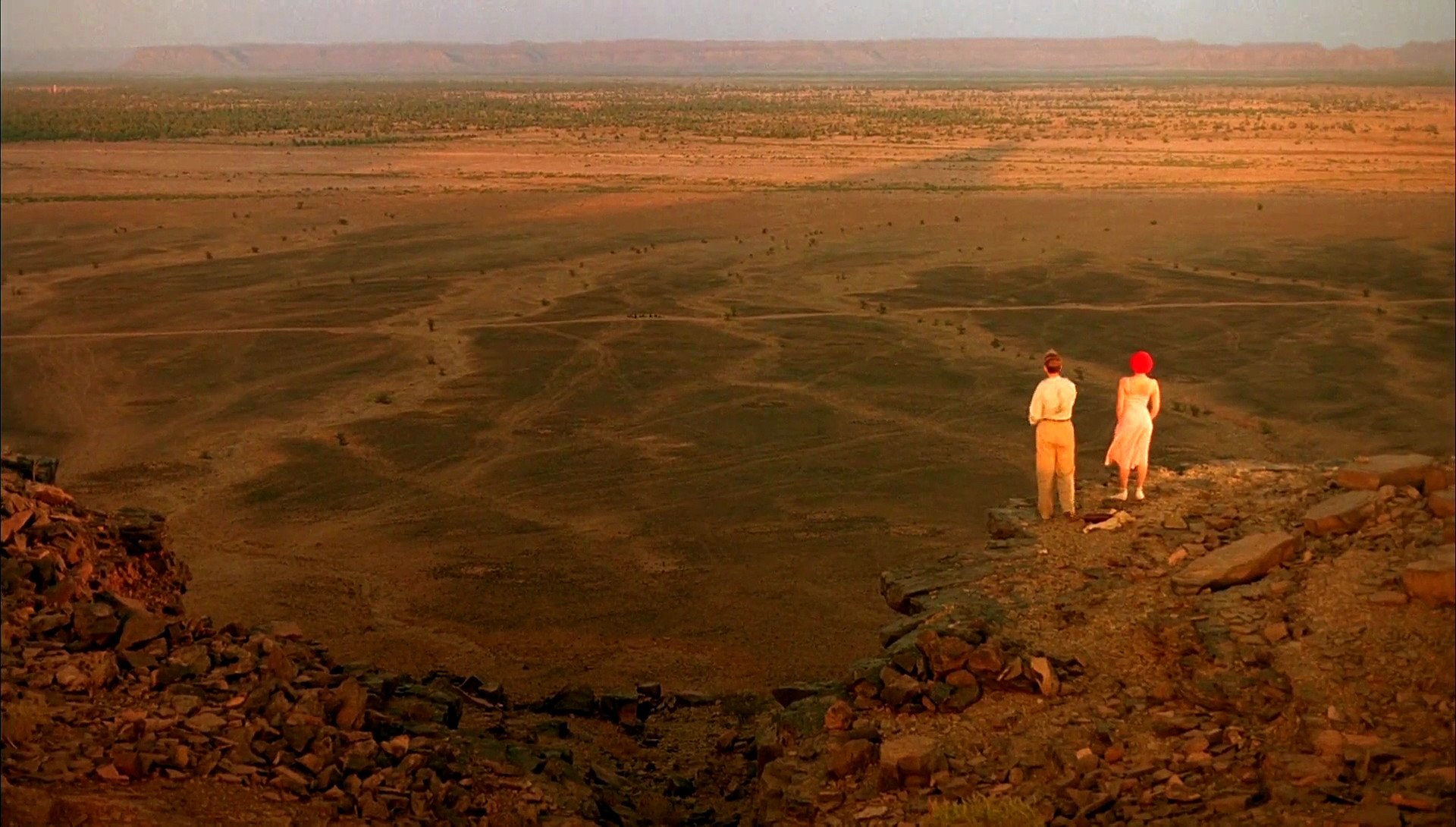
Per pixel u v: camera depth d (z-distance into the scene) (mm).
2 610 11898
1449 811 8328
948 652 11383
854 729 11133
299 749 10141
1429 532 11969
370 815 9484
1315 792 8883
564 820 10117
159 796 9125
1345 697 9781
